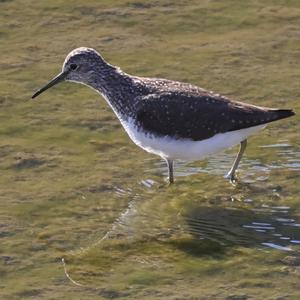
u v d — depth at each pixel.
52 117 17.33
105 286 12.34
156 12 21.47
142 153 16.30
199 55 19.62
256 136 16.72
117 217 14.27
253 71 18.95
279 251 13.20
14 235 13.62
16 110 17.52
